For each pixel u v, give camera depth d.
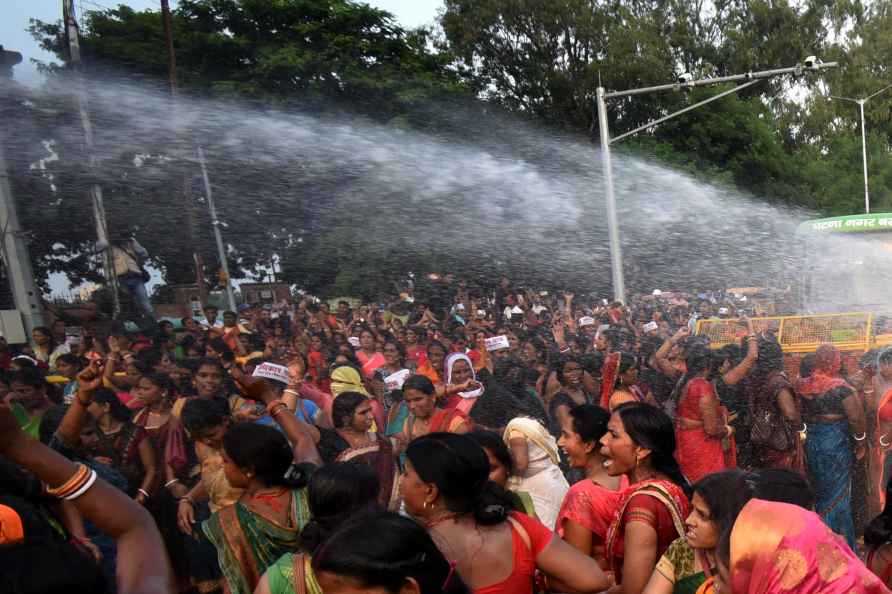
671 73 31.19
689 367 6.28
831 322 9.55
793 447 6.18
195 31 20.61
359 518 1.87
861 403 6.10
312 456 3.44
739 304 19.31
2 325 9.95
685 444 5.89
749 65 35.78
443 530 2.53
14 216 10.40
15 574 1.30
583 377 7.57
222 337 9.24
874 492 6.24
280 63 19.94
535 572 2.69
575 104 30.69
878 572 2.71
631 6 35.28
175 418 5.11
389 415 5.94
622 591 2.98
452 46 29.83
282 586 2.54
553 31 29.36
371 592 1.77
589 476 3.76
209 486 4.31
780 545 1.96
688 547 2.81
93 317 12.48
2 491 1.78
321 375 8.30
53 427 4.46
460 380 5.83
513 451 4.16
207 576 4.99
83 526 4.04
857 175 40.38
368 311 14.40
